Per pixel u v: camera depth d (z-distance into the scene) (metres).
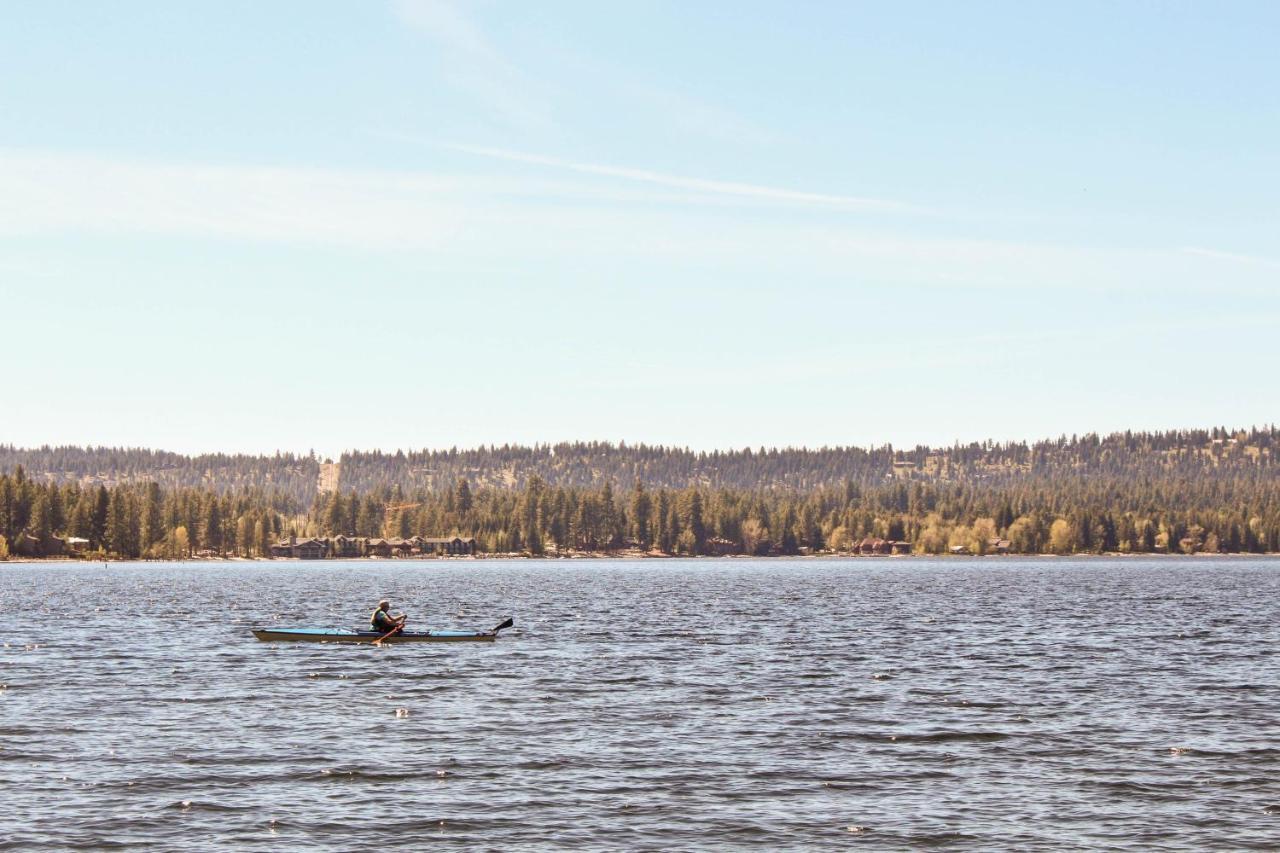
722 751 38.16
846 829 29.50
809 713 45.31
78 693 50.31
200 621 93.19
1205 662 62.09
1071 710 46.03
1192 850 27.78
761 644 72.25
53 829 29.33
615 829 29.50
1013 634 79.44
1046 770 35.56
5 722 43.09
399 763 36.28
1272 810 30.98
